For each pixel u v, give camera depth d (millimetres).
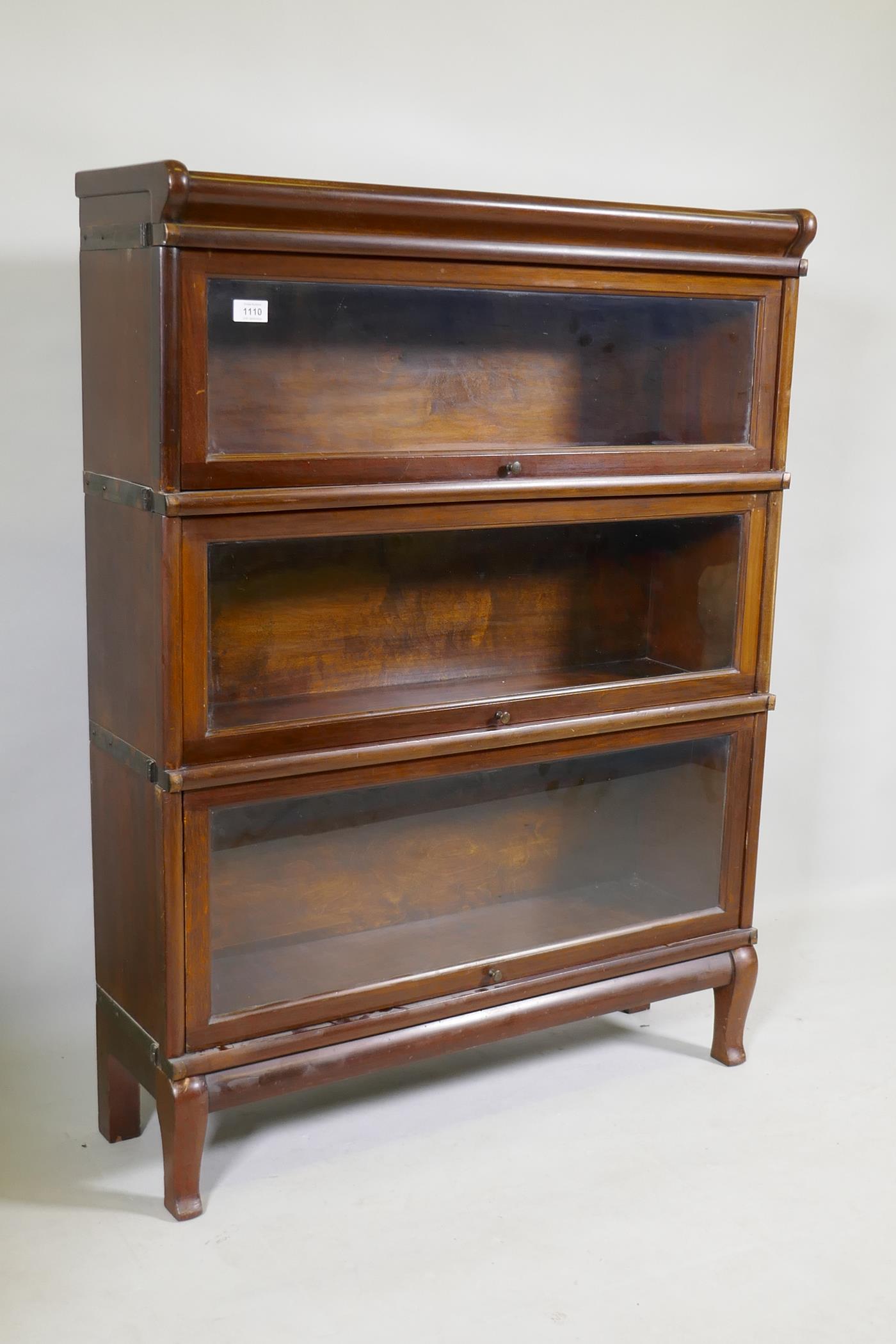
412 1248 1973
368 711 2062
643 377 2238
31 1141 2229
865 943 3070
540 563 2326
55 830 2518
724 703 2371
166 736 1888
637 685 2283
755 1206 2086
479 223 1940
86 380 2033
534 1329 1805
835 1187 2141
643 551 2363
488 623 2305
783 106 2895
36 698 2461
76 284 2355
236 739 1941
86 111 2305
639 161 2789
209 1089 2006
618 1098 2398
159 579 1850
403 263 1930
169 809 1911
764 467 2324
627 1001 2373
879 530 3178
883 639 3246
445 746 2113
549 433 2207
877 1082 2471
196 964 1979
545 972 2283
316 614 2104
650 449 2199
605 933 2350
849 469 3109
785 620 3121
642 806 2393
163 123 2363
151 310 1781
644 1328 1810
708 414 2283
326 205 1813
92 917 2574
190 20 2348
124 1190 2109
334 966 2156
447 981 2184
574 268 2062
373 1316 1826
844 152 2969
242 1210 2061
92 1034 2543
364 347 1998
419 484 1992
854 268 3016
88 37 2281
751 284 2229
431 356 2068
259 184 1752
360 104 2514
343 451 1965
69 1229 2002
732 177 2881
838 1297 1881
